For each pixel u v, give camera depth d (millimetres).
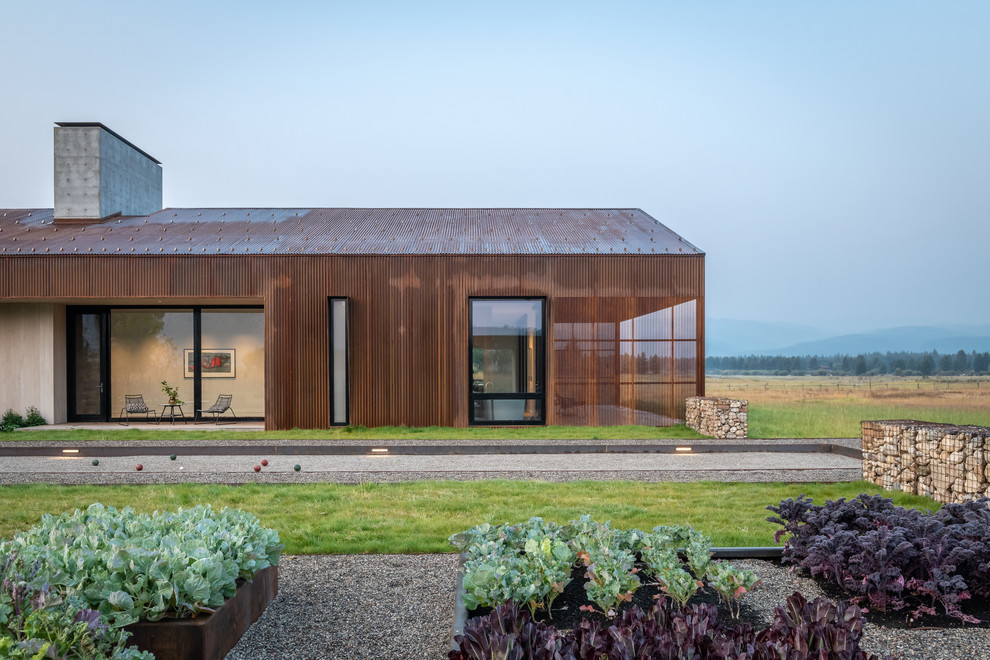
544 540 3695
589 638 2236
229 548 3543
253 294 14945
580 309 15211
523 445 11609
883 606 3553
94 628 2420
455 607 3697
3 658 2164
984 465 6363
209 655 3080
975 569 3703
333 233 16953
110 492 7422
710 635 2279
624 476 8508
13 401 16125
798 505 4512
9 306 16234
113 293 14828
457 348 15062
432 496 7219
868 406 21812
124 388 17156
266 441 12320
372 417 14953
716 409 12938
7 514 6332
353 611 3852
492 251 15234
